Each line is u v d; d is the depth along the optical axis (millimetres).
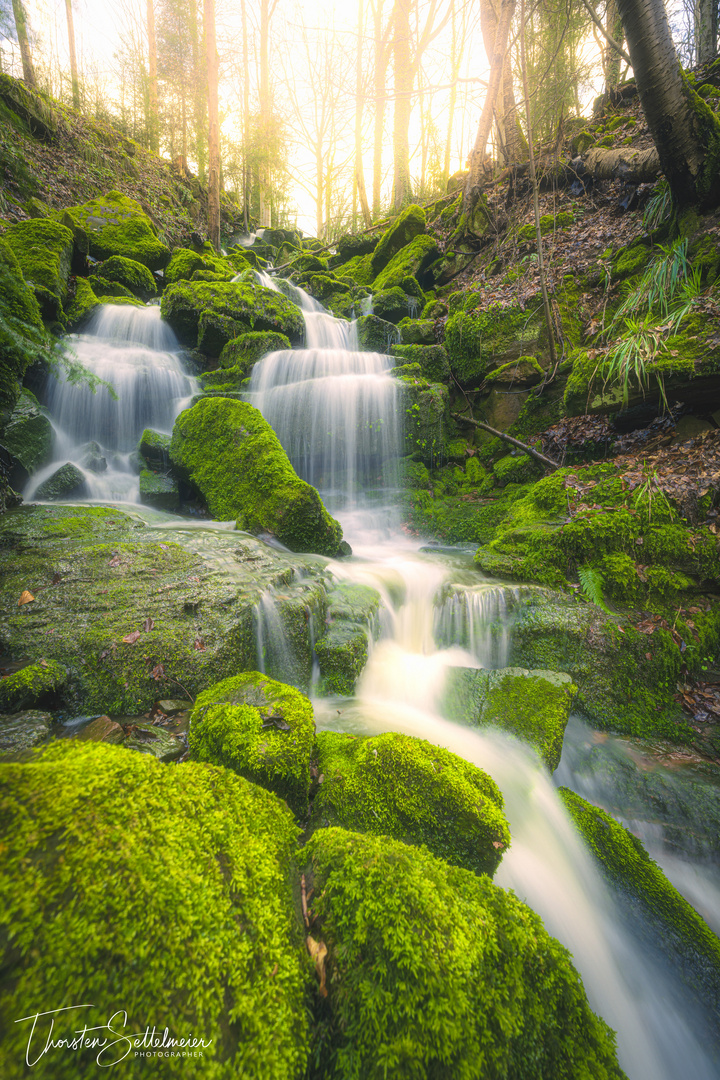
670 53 5980
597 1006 2055
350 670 3699
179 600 3293
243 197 23609
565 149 11398
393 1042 1105
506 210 12172
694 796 3121
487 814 1996
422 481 8242
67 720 2643
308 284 14492
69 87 15711
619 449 6523
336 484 8398
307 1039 1087
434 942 1245
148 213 15133
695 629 4211
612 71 11898
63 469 5859
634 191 9172
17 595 3170
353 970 1214
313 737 2281
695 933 2312
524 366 8242
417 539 7254
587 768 3400
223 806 1444
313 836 1627
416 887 1369
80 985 844
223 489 5824
